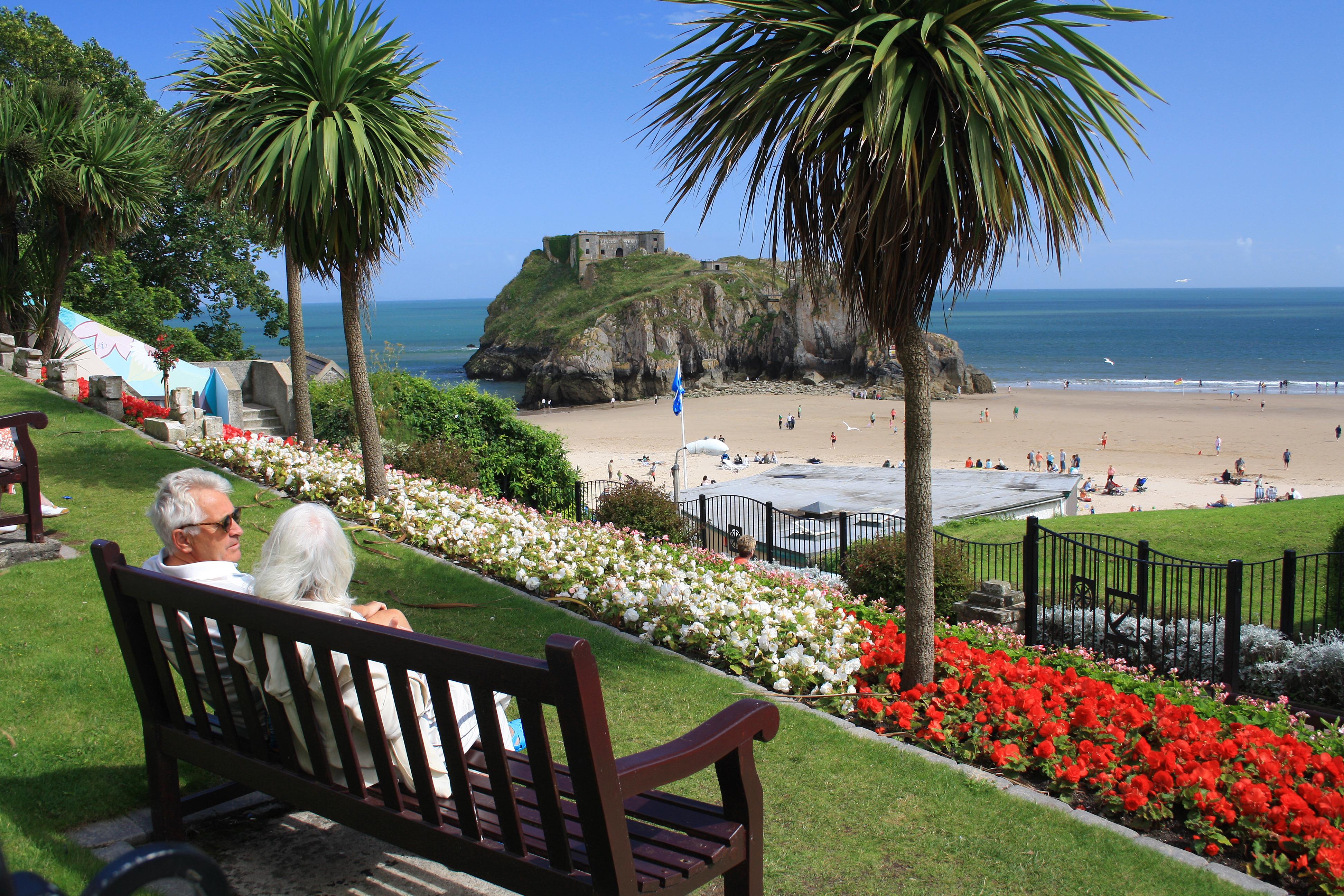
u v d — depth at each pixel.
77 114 17.00
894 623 7.70
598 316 131.25
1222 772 4.75
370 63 9.09
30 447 6.67
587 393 121.94
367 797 2.63
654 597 7.16
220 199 9.69
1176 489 47.78
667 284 138.25
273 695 2.71
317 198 8.26
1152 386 106.62
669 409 102.31
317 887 3.06
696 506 23.38
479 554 8.52
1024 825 4.15
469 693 3.02
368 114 8.97
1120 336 186.88
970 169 5.21
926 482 5.98
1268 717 6.56
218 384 17.73
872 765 4.70
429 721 2.86
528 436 20.42
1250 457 57.34
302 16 8.88
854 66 4.99
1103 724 5.35
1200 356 141.88
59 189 15.88
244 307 36.03
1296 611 12.16
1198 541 16.00
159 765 3.17
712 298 132.62
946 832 4.05
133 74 30.92
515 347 147.00
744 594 7.61
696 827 2.44
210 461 11.52
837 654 6.29
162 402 17.97
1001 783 4.60
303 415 12.82
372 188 8.56
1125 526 17.48
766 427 80.62
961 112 5.27
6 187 16.06
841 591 11.53
